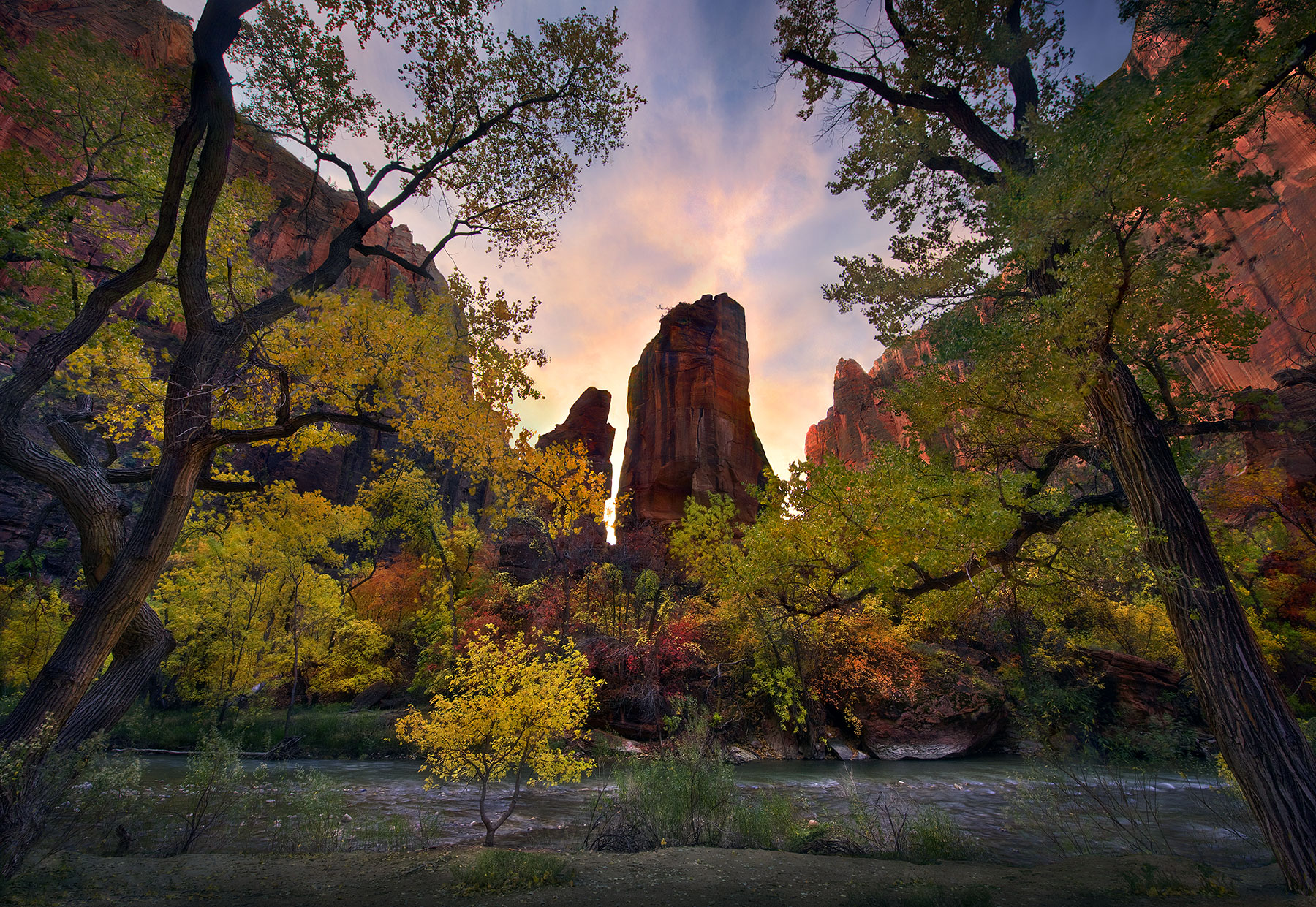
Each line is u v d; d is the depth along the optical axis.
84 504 6.44
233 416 8.02
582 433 73.50
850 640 23.28
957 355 7.27
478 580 31.80
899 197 8.59
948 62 7.43
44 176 8.83
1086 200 4.54
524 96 9.62
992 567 7.49
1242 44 4.16
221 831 7.14
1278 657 20.17
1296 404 29.70
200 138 6.32
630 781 7.95
